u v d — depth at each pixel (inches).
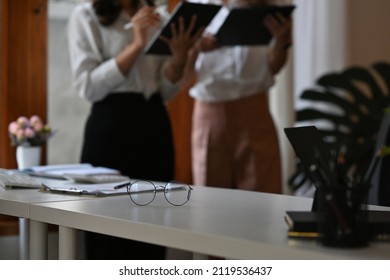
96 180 98.2
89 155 128.0
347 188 53.1
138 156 127.3
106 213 66.8
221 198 81.4
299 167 174.9
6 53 141.9
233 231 57.7
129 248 132.0
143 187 78.2
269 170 144.6
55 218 70.3
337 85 177.9
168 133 132.3
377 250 51.9
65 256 69.6
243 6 142.2
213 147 145.1
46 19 147.0
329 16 205.6
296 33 199.8
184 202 75.7
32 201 75.8
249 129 143.7
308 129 60.0
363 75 176.9
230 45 137.8
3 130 142.4
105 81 124.2
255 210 71.1
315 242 53.9
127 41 129.6
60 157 151.5
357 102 176.4
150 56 130.6
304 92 178.5
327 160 55.4
